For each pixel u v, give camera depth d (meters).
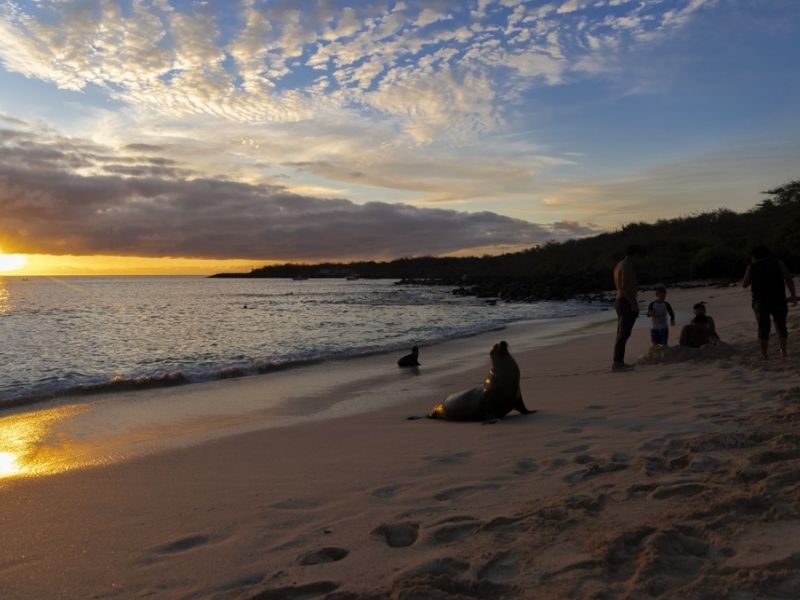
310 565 3.27
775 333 12.77
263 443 6.66
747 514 3.43
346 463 5.48
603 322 26.28
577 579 2.85
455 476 4.82
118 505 4.55
